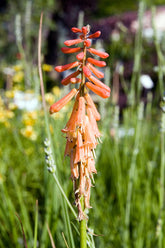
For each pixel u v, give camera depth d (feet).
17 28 13.44
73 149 5.79
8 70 21.39
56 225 8.34
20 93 18.03
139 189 12.08
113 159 12.53
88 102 5.74
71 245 6.31
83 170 5.66
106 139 12.69
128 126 13.43
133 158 11.05
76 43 5.67
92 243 5.90
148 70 26.53
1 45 36.81
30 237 8.86
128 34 35.09
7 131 16.94
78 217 5.58
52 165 5.62
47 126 6.18
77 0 41.63
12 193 12.34
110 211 11.27
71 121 5.76
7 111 17.29
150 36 26.76
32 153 15.12
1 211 9.86
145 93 21.99
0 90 21.90
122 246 10.07
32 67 14.89
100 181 11.93
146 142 15.02
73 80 5.55
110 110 12.69
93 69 5.71
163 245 9.34
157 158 13.87
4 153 14.98
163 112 8.47
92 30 8.48
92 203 9.45
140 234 10.02
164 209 10.08
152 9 10.66
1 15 38.09
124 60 30.35
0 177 10.24
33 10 36.58
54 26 37.81
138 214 11.36
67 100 5.68
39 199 11.21
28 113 16.26
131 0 56.49
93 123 5.75
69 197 9.88
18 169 14.14
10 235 9.37
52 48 35.83
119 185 11.28
